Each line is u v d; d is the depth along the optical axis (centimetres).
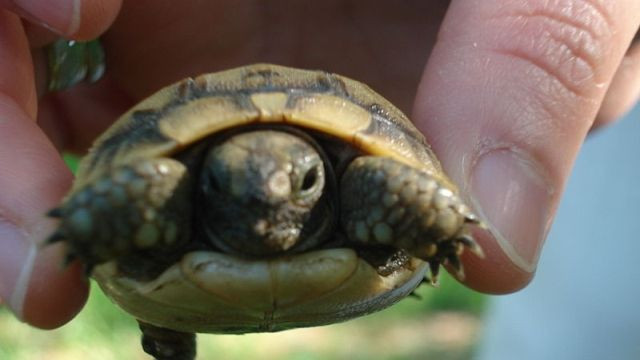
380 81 21
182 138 14
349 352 36
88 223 13
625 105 18
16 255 15
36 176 16
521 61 15
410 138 15
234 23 21
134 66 21
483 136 15
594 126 18
